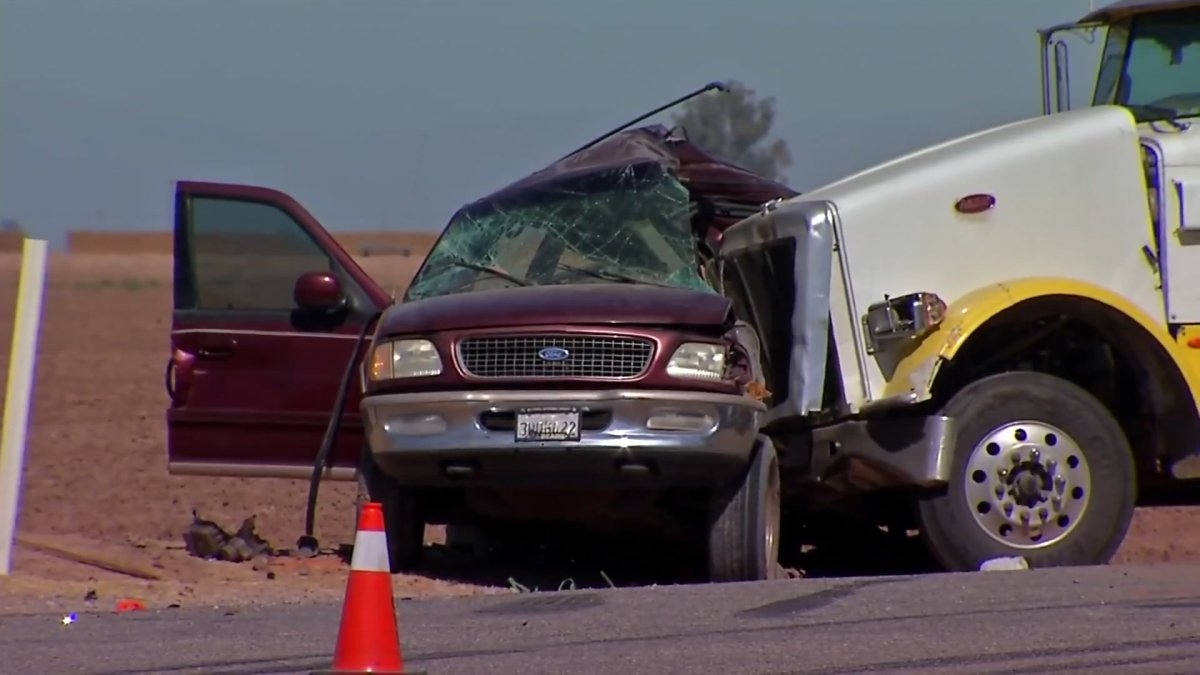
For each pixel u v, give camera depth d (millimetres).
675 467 35375
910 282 38375
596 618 29766
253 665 25938
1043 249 38719
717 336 36250
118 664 26047
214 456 42062
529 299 36938
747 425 36031
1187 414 38562
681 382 35500
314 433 41969
